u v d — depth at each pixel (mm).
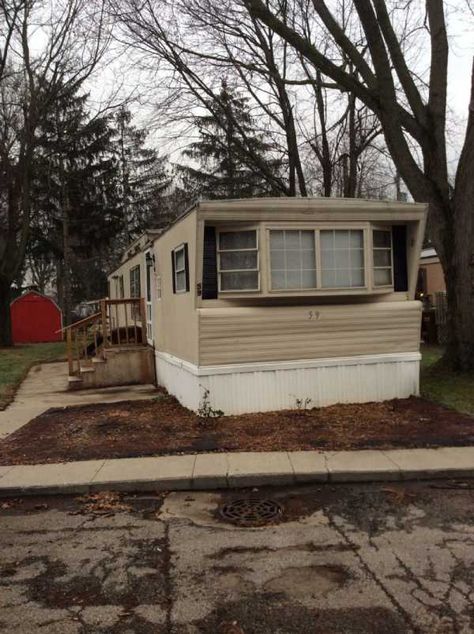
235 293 7988
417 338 8828
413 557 3959
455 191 10172
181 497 5445
